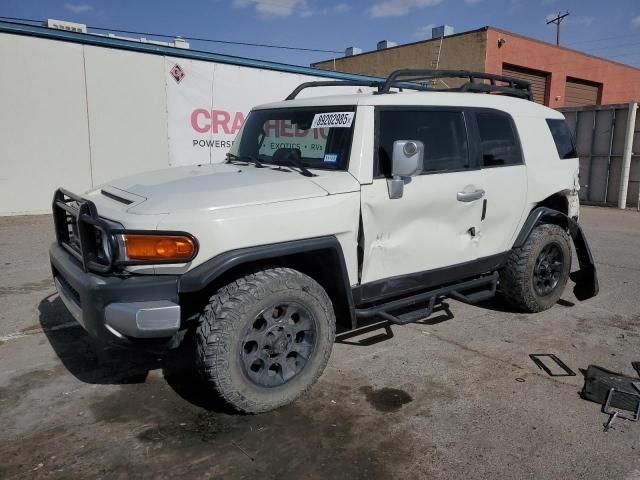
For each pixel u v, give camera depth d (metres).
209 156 12.41
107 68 10.74
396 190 3.62
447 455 2.85
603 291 5.89
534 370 3.88
